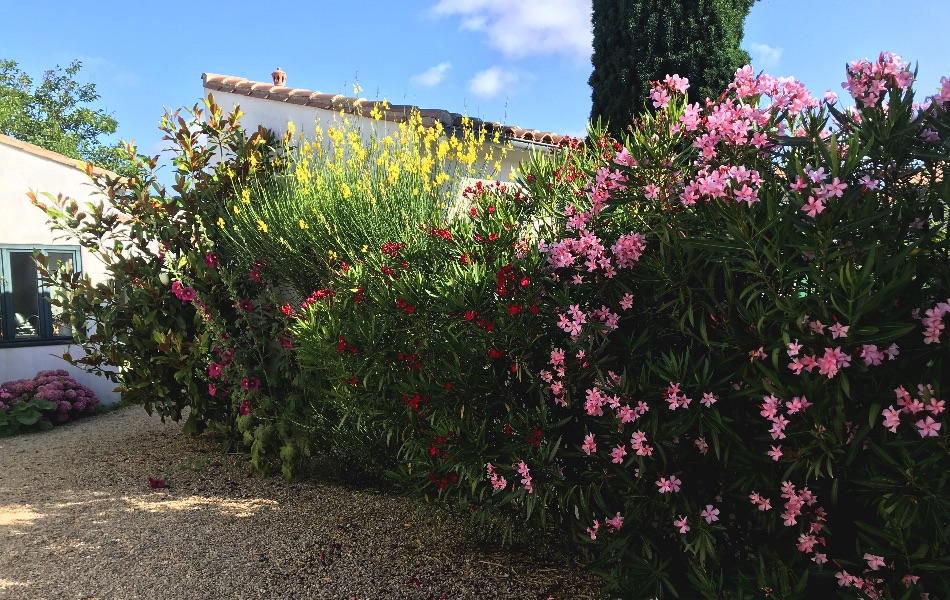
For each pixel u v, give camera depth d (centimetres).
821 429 206
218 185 693
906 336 207
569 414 306
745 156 243
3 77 2420
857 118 228
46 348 879
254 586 350
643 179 260
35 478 568
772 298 217
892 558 202
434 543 401
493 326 310
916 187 216
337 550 395
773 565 234
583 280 295
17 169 850
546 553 381
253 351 620
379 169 614
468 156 600
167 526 438
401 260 432
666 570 264
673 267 255
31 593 343
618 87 850
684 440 258
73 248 883
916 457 194
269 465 564
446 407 336
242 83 814
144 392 644
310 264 580
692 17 808
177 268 624
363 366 394
